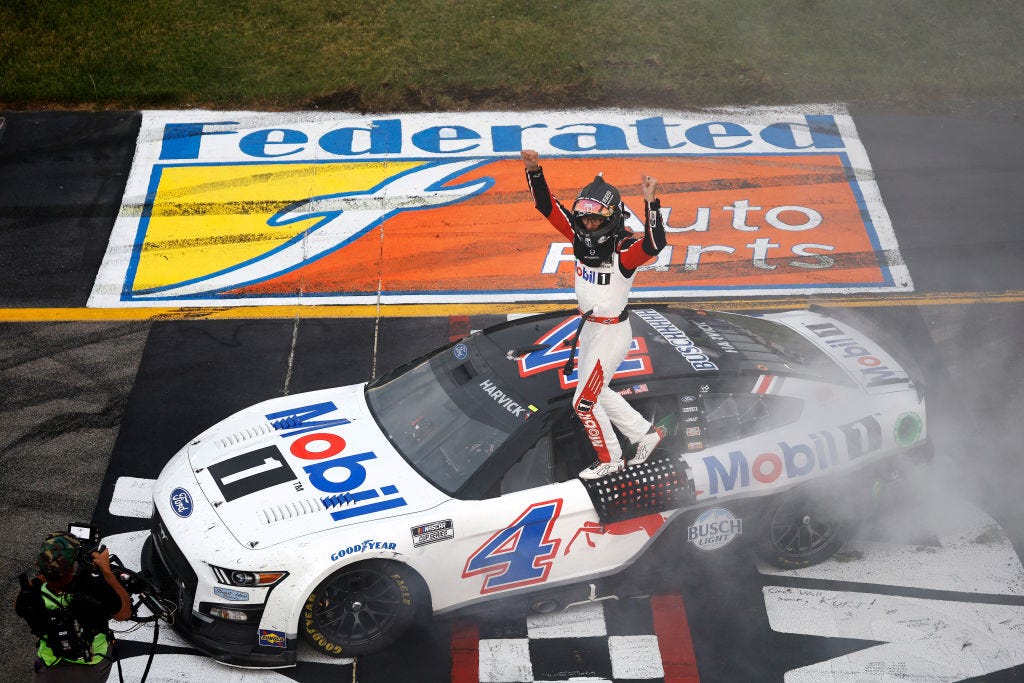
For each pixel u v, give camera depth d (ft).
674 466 45.52
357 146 87.86
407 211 80.38
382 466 45.57
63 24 103.30
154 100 92.84
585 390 43.27
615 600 48.29
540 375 47.44
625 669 44.47
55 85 93.71
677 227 79.00
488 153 87.25
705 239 77.82
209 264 74.38
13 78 94.68
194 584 42.47
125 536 51.08
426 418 47.67
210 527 42.88
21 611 36.88
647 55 100.73
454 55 99.71
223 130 89.25
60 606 36.52
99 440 57.82
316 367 64.23
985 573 49.60
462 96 94.17
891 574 49.49
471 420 46.42
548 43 102.06
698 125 91.40
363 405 50.24
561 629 46.60
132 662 43.88
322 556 41.37
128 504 53.31
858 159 87.51
